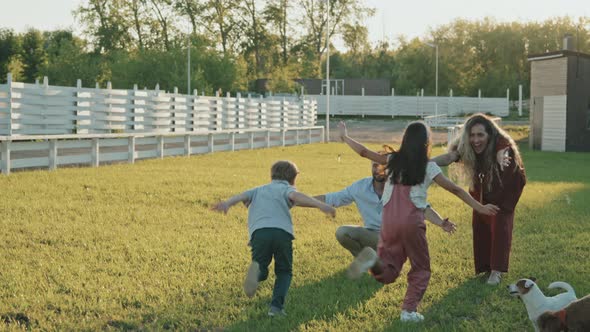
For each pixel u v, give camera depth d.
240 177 18.47
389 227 6.23
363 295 7.12
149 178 17.39
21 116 19.39
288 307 6.62
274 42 91.88
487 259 7.93
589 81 38.28
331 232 10.81
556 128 38.31
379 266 6.07
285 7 91.62
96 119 22.70
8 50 86.75
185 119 29.06
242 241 9.94
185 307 6.56
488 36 94.94
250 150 31.19
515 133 49.28
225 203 6.34
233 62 68.00
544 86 39.06
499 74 90.88
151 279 7.61
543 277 7.85
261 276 6.40
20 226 10.50
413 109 76.25
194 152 27.31
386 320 6.27
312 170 21.75
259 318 6.37
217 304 6.69
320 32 92.81
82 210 12.26
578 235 10.51
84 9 80.94
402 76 94.69
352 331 5.95
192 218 11.91
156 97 26.50
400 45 109.31
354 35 92.88
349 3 91.94
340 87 84.94
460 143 7.77
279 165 6.65
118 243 9.59
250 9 90.38
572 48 41.47
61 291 7.14
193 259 8.72
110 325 6.10
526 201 14.78
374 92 85.12
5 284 7.29
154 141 24.45
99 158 21.34
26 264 8.20
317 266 8.36
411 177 6.16
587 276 7.87
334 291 7.23
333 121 68.31
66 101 21.25
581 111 38.06
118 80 63.56
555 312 5.29
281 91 73.44
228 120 32.81
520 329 6.12
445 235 10.58
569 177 21.45
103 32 80.06
